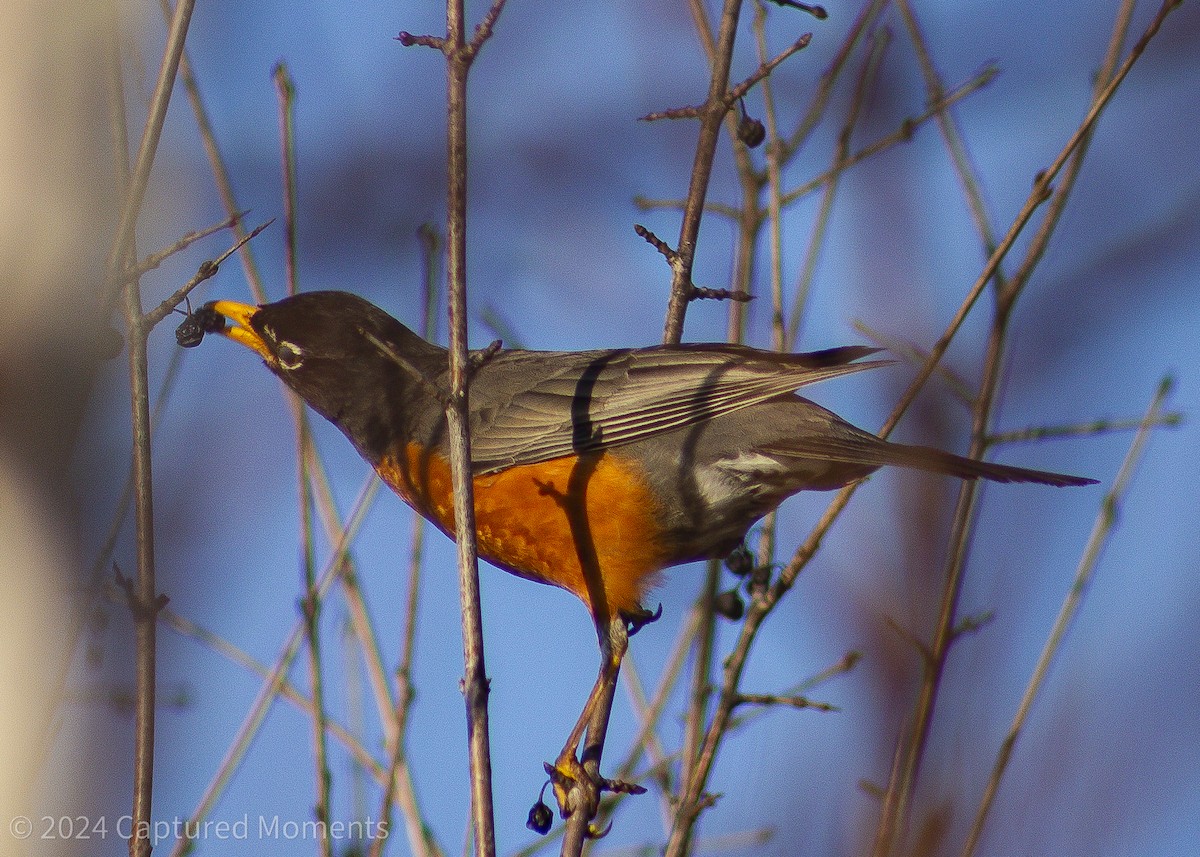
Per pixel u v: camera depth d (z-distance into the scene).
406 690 7.94
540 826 8.28
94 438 6.43
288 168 8.85
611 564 9.09
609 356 9.34
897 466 8.33
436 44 6.64
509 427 9.31
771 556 8.98
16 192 6.12
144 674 6.08
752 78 8.51
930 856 7.61
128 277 6.23
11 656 5.95
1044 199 8.05
